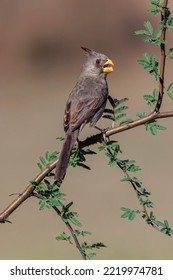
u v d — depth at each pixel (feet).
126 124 17.83
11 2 91.30
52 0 92.02
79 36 91.81
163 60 17.07
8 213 16.84
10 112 73.41
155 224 16.26
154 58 17.21
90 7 92.07
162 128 17.49
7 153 58.75
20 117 71.00
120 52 91.20
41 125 67.67
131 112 71.92
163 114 17.54
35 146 60.80
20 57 89.86
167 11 16.83
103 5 92.32
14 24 91.25
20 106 76.18
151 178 51.65
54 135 63.93
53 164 17.44
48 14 91.81
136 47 91.30
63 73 89.35
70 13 92.12
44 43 91.15
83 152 18.01
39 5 91.71
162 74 17.13
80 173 52.29
